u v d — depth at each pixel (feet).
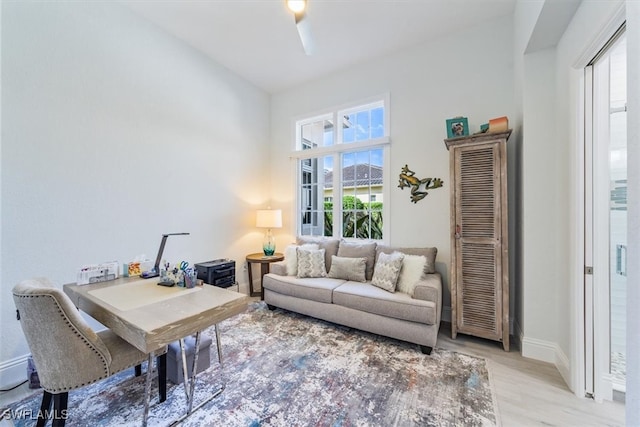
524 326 7.39
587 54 5.39
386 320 8.07
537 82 7.17
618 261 6.38
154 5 8.57
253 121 13.74
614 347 6.35
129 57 8.77
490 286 7.92
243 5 8.54
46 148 7.04
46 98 7.02
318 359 7.25
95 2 7.94
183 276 6.37
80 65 7.64
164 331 4.19
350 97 12.19
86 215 7.82
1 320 6.35
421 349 7.72
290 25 9.48
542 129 7.13
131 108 8.85
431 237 10.25
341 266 10.40
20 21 6.57
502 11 8.77
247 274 13.25
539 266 7.19
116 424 5.03
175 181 10.20
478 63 9.42
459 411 5.34
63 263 7.36
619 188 6.34
